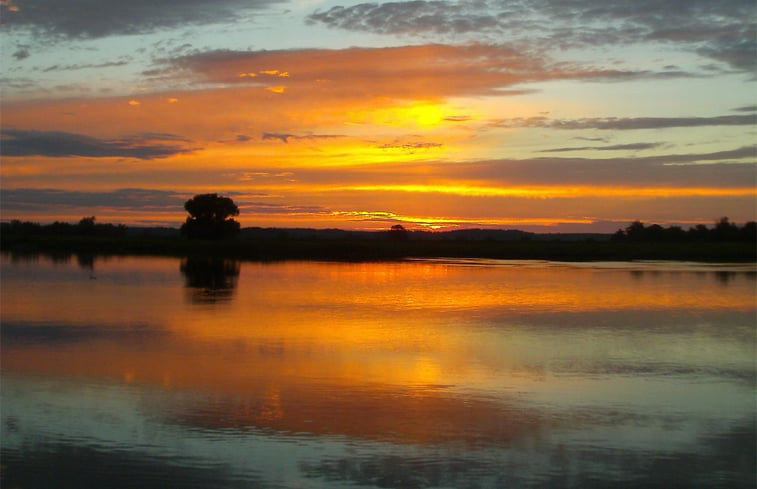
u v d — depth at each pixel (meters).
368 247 100.06
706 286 46.84
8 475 13.30
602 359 22.80
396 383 19.59
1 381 19.62
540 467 13.75
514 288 45.31
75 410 17.00
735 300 38.94
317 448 14.67
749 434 15.66
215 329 28.20
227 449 14.56
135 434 15.38
